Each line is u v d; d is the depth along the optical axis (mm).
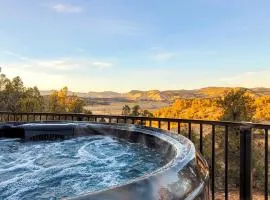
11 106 25156
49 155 3713
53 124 4531
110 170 2955
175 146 2320
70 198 936
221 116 12930
